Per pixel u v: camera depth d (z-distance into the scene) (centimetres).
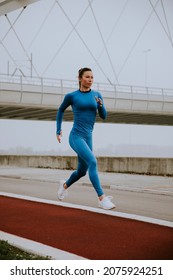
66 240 537
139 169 2202
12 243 501
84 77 720
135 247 493
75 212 784
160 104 6356
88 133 736
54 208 847
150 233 580
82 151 726
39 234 579
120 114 6347
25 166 3331
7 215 759
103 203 752
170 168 1991
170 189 1293
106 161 2462
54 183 1662
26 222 681
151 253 462
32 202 959
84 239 541
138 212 829
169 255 452
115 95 5934
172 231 595
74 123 740
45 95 5269
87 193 1216
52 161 2989
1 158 3662
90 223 663
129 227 627
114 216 731
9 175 2078
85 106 721
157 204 970
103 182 1580
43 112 5922
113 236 560
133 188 1340
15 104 5081
